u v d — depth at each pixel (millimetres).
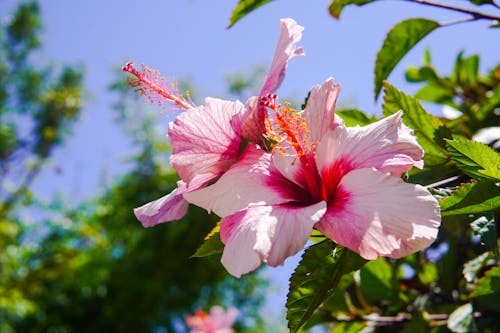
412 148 357
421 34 512
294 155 384
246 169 377
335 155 373
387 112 455
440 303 601
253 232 340
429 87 779
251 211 358
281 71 375
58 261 2797
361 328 594
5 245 2885
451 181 417
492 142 544
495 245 379
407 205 333
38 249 3195
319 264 375
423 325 551
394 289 593
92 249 2926
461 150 374
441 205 379
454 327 507
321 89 386
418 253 627
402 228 330
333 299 599
